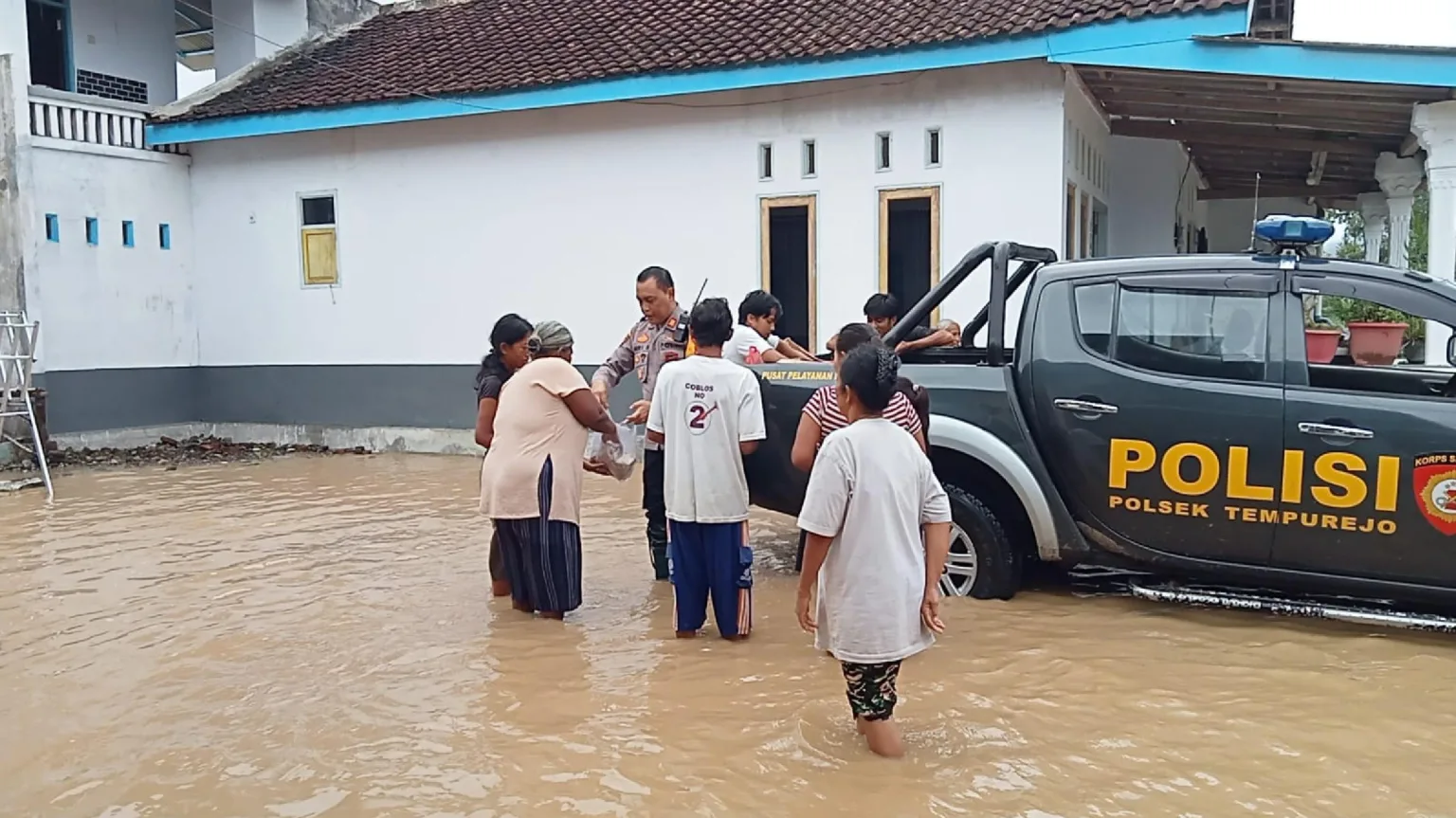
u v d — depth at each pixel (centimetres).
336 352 1466
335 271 1457
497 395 645
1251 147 1295
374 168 1419
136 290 1476
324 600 653
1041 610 594
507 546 605
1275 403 532
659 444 569
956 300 1094
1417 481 508
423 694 488
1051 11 995
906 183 1112
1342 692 473
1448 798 377
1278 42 867
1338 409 521
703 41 1221
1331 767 401
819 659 531
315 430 1477
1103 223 1314
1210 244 1891
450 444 1398
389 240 1418
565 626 593
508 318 650
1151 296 570
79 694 495
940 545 409
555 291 1322
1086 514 575
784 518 883
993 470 592
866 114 1130
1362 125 1084
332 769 410
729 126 1205
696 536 556
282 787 395
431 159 1382
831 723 445
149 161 1491
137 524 910
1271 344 544
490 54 1409
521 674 513
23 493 1084
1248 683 484
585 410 601
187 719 462
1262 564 543
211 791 393
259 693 493
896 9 1151
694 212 1233
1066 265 596
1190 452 547
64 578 719
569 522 597
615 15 1424
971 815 366
